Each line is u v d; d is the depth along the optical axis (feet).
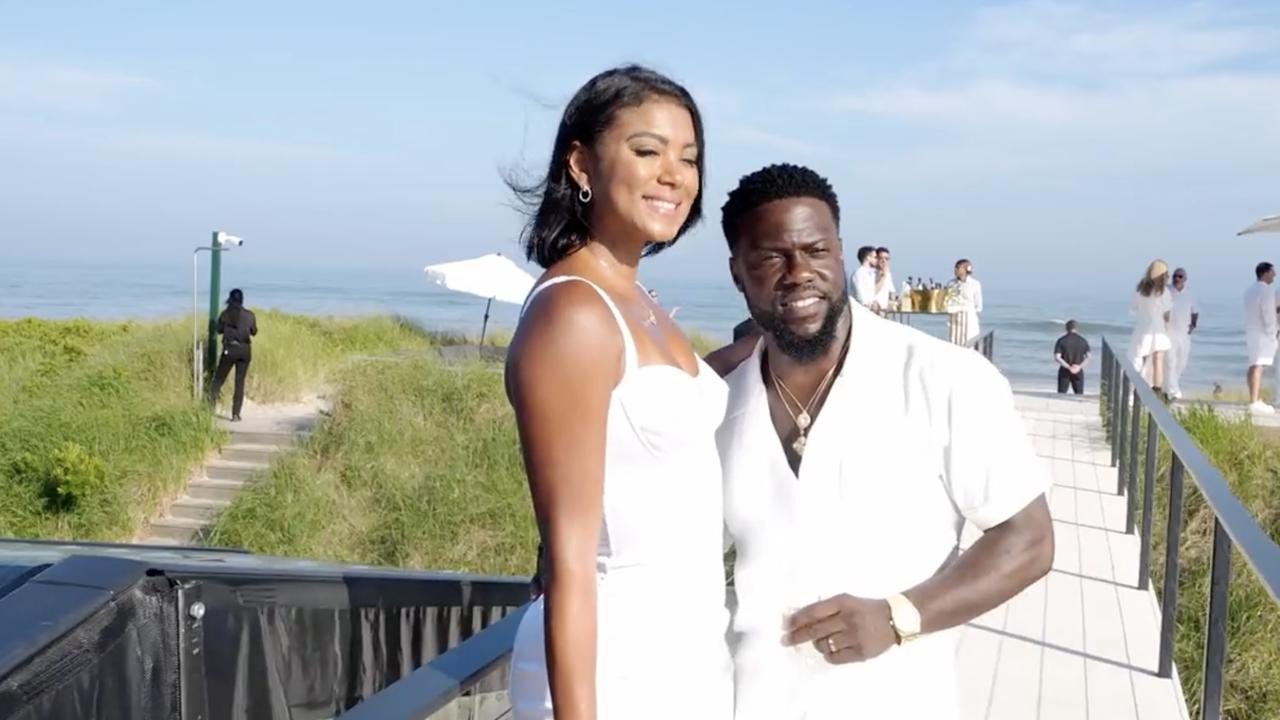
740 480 8.15
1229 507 10.72
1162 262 53.06
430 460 55.62
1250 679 27.63
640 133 6.45
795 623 7.72
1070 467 35.60
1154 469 21.88
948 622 7.58
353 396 60.39
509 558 49.90
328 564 16.29
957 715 8.14
